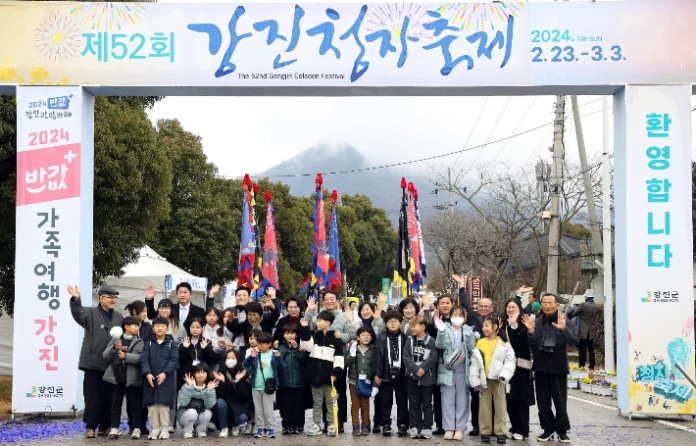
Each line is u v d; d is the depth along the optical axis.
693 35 12.37
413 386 10.59
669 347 12.20
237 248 37.00
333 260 16.41
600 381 17.92
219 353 11.02
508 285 36.53
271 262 16.64
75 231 12.24
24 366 12.09
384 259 68.94
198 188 35.62
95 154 16.56
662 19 12.38
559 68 12.31
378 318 11.44
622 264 12.58
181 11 12.41
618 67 12.34
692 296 12.25
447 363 10.48
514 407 10.70
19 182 12.28
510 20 12.34
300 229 51.59
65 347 12.12
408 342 10.62
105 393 10.86
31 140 12.31
